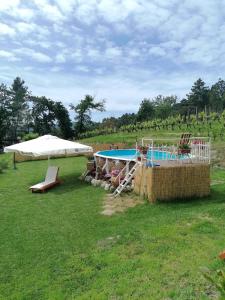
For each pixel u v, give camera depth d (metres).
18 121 64.00
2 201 13.46
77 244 8.37
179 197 12.05
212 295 5.11
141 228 8.90
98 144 31.67
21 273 6.93
